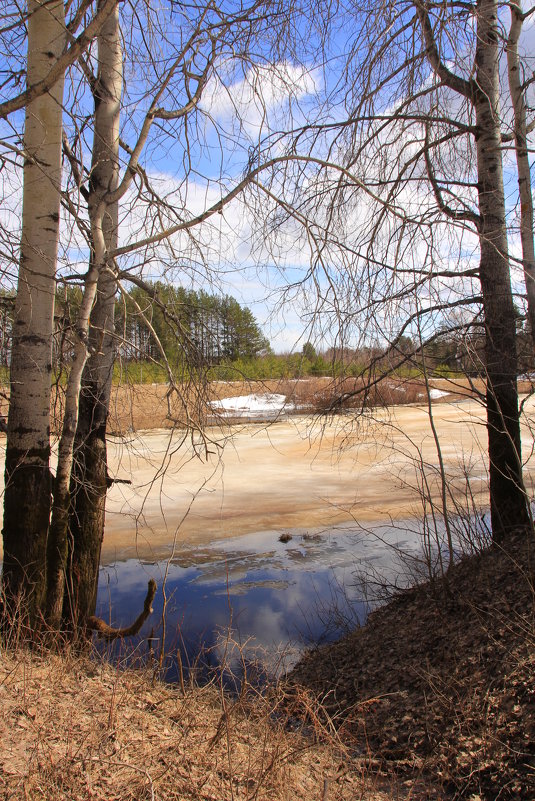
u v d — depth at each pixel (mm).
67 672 4465
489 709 4426
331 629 6996
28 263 5059
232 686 5406
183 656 6105
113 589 8727
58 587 5258
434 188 6090
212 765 3559
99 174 5906
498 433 6570
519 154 6723
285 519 12188
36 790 2945
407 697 5078
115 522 12367
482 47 6402
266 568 9438
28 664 4355
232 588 8586
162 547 10695
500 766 3971
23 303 5109
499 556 6277
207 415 5926
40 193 5031
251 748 3928
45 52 4969
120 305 5809
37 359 5125
